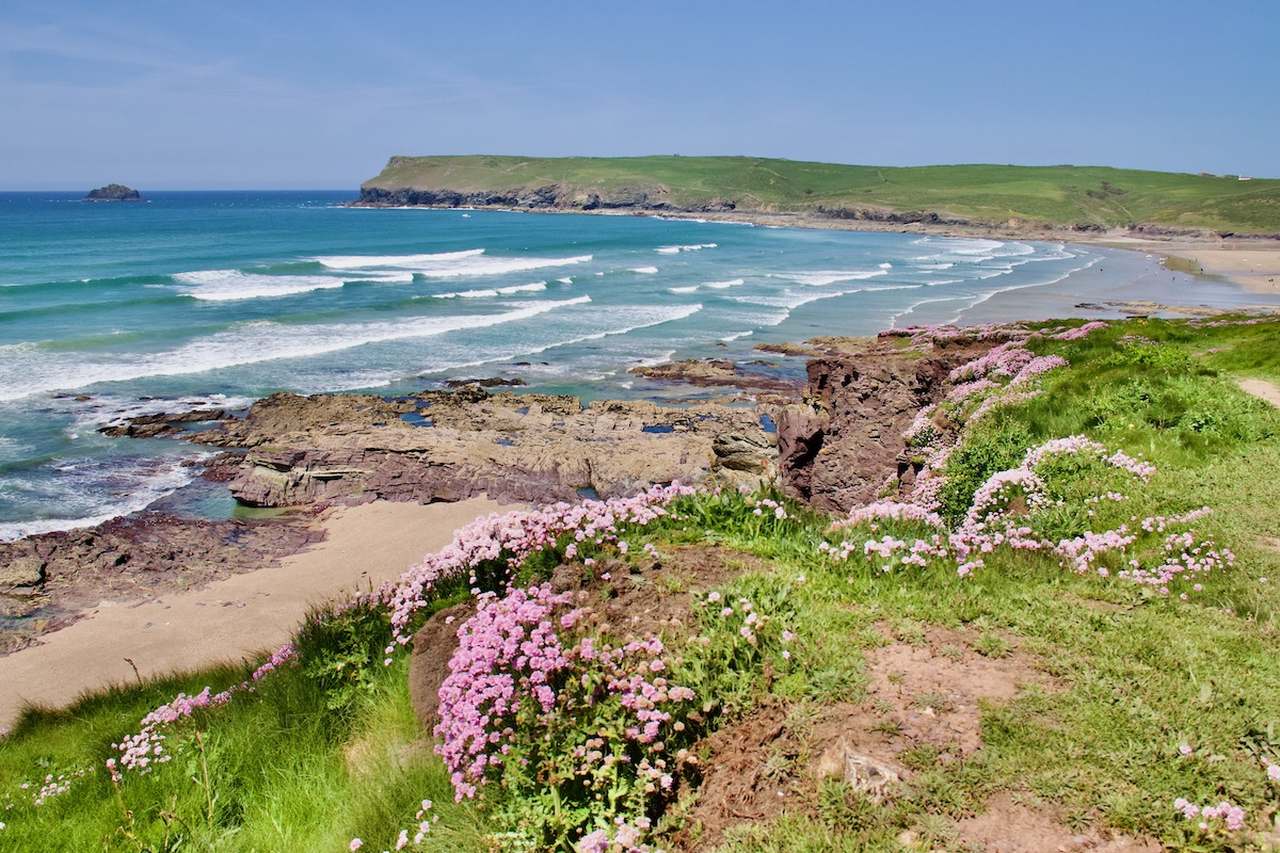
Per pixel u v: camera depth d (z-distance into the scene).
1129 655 5.72
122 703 11.38
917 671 5.55
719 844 4.48
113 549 20.25
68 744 9.79
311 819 5.95
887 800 4.46
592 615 6.34
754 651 5.79
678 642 6.01
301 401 31.02
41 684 15.09
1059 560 8.23
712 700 5.35
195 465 25.88
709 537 8.00
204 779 6.42
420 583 8.26
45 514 21.98
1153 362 17.77
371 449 26.25
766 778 4.80
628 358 42.56
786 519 8.48
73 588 18.66
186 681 11.60
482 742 5.23
